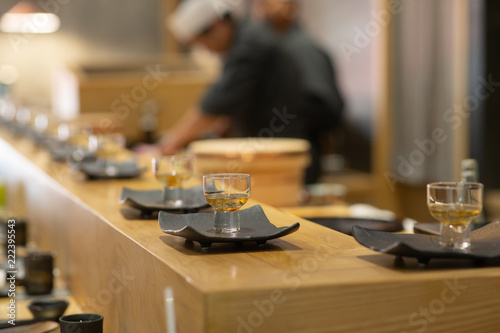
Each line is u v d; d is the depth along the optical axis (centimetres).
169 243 131
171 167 169
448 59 456
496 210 422
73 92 616
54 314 166
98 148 240
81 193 202
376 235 126
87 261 177
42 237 254
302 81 418
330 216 235
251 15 547
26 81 771
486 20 430
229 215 132
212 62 640
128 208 174
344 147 581
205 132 465
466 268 111
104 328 161
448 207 116
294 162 285
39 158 303
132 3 796
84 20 785
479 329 108
